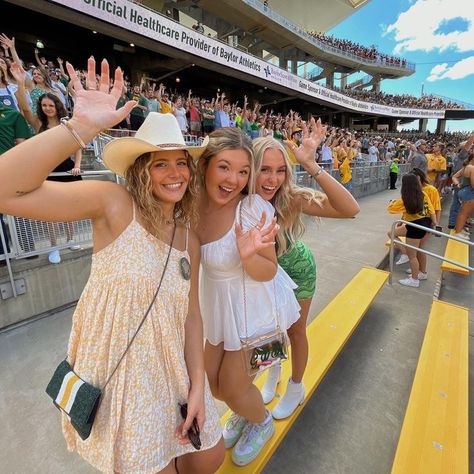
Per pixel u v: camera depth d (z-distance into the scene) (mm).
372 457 1909
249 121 11188
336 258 4895
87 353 955
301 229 1554
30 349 2602
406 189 3973
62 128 817
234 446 1628
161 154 934
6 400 2100
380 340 3109
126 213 935
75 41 15367
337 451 1941
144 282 919
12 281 2809
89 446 1014
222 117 10188
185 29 11344
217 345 1397
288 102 28797
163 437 1011
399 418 2199
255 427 1628
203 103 10711
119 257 916
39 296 3018
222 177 1152
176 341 1027
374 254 5090
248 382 1398
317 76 34406
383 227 6715
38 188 813
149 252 949
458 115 38250
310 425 2123
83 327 966
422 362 2381
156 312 960
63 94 6762
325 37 31281
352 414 2221
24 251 2865
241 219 1229
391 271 4316
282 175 1386
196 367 1116
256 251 1117
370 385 2506
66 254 3160
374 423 2150
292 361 1774
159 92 8781
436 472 1554
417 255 4492
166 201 983
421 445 1695
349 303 3053
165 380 1018
